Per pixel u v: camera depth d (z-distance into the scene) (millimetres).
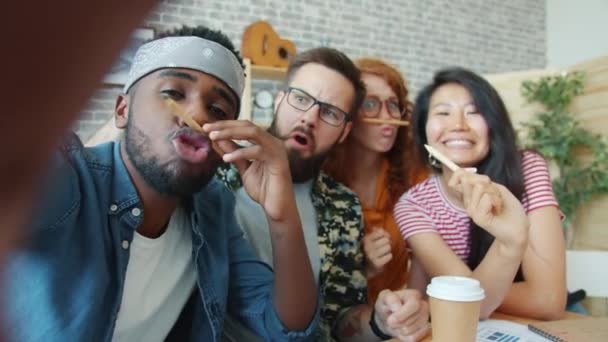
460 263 1170
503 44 4734
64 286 682
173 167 765
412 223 1320
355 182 1743
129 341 866
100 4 96
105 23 98
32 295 642
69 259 690
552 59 4887
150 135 763
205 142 785
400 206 1412
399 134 1785
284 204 870
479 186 989
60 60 96
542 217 1231
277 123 1403
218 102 824
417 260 1333
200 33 889
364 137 1684
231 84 834
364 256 1408
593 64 3104
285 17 3797
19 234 123
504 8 4754
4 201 113
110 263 776
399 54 4242
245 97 3271
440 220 1350
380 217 1669
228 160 810
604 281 1681
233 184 1313
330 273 1324
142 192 818
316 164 1388
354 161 1742
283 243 901
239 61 917
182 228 937
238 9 3611
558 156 3256
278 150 844
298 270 918
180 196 812
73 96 102
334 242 1348
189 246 940
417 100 1513
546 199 1260
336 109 1378
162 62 778
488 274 1012
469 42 4559
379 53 4152
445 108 1371
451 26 4480
